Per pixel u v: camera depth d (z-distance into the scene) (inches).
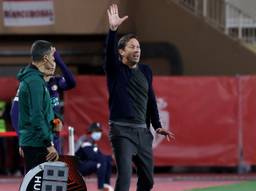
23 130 1142.3
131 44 1247.5
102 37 3004.4
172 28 2974.9
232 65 2957.7
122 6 2933.1
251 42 3080.7
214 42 2960.1
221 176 2490.2
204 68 2965.1
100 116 2508.6
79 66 3026.6
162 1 2974.9
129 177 1230.3
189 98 2527.1
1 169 2561.5
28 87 1128.2
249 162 2541.8
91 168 1834.4
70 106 2503.7
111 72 1250.6
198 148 2534.5
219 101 2536.9
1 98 2485.2
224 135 2536.9
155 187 2176.4
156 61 2972.4
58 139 1326.3
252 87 2536.9
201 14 3016.7
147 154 1255.5
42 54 1153.4
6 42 2979.8
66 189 1127.6
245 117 2536.9
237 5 3228.3
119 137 1234.6
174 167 2630.4
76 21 2920.8
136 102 1246.3
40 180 1120.8
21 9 2906.0
